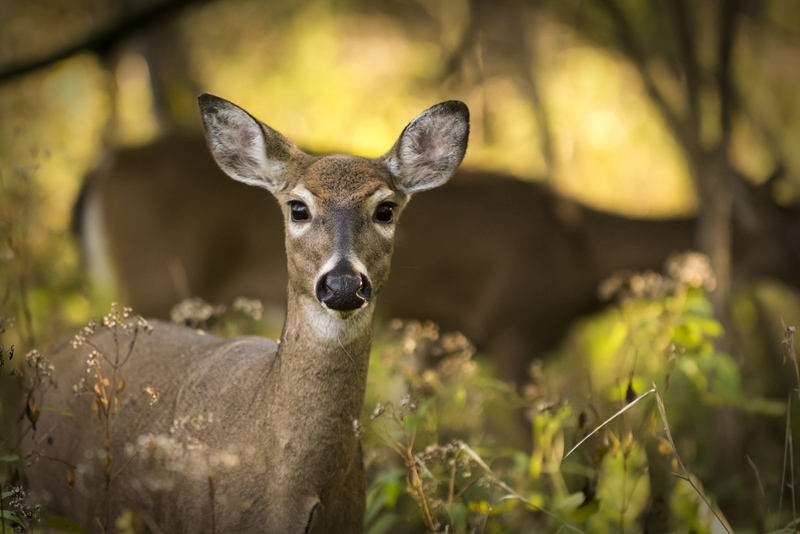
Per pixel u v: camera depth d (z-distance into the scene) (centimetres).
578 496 727
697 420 1102
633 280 1084
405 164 699
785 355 679
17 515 636
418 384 873
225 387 670
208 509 626
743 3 1233
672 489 828
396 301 1273
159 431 675
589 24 1484
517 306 1262
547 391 937
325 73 1820
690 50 1140
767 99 1673
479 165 1342
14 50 1742
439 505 692
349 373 632
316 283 612
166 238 1270
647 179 1711
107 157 1302
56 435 723
